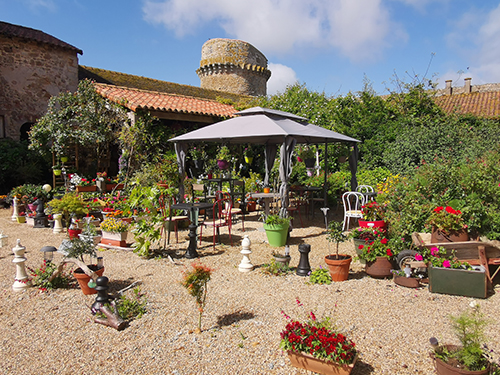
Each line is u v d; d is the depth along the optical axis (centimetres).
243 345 306
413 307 373
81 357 295
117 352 301
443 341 304
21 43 1335
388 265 453
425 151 1117
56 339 325
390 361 278
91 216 804
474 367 239
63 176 1187
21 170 1209
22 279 445
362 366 272
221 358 289
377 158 1252
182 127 1307
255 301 397
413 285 424
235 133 719
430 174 548
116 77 1627
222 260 554
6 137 1315
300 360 268
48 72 1397
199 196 998
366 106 1400
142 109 1116
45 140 1173
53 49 1405
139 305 385
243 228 766
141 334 330
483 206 466
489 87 2314
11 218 938
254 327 337
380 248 456
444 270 404
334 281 454
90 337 327
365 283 444
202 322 350
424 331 323
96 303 367
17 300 412
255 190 1018
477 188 495
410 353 288
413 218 502
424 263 427
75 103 1220
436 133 1139
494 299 391
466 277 395
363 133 1330
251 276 480
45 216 841
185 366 279
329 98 1555
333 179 1087
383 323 339
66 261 434
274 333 325
